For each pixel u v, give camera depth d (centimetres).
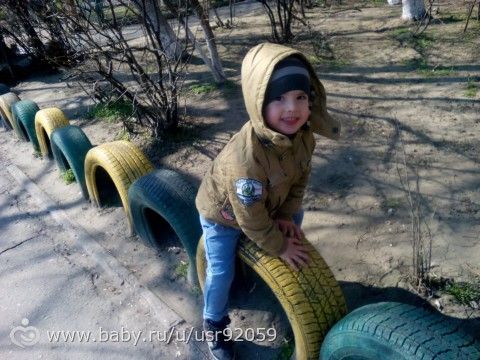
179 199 244
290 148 162
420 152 346
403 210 288
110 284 277
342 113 425
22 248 327
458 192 295
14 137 530
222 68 561
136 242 308
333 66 545
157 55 393
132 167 299
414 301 225
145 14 379
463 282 230
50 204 371
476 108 396
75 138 357
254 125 154
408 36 605
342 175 335
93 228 331
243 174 156
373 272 247
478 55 508
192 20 942
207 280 196
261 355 217
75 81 661
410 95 440
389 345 138
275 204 180
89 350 236
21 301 276
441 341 133
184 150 412
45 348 241
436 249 253
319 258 190
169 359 224
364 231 278
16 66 763
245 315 238
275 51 148
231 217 177
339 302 183
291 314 176
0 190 412
